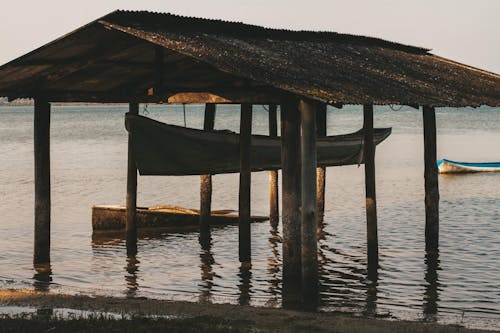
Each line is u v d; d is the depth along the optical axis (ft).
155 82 62.44
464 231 91.86
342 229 93.81
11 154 233.96
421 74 74.02
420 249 80.48
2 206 119.85
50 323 42.16
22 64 56.44
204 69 63.57
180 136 68.13
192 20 61.26
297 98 55.01
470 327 50.24
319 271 70.44
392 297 60.64
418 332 45.16
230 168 73.15
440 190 135.23
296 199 56.18
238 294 61.57
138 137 65.98
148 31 55.01
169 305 51.70
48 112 66.18
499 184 143.64
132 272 70.95
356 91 55.01
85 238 89.56
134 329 40.93
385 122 456.04
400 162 192.44
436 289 63.57
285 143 55.47
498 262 74.28
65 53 57.06
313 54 66.64
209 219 91.09
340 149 87.25
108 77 64.85
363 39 82.69
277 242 85.71
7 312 48.16
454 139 288.71
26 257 78.02
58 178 161.79
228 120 514.27
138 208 95.55
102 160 205.77
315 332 44.45
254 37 66.90
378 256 75.82
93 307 50.34
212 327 42.14
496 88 78.79
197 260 76.43
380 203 117.91
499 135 312.29
